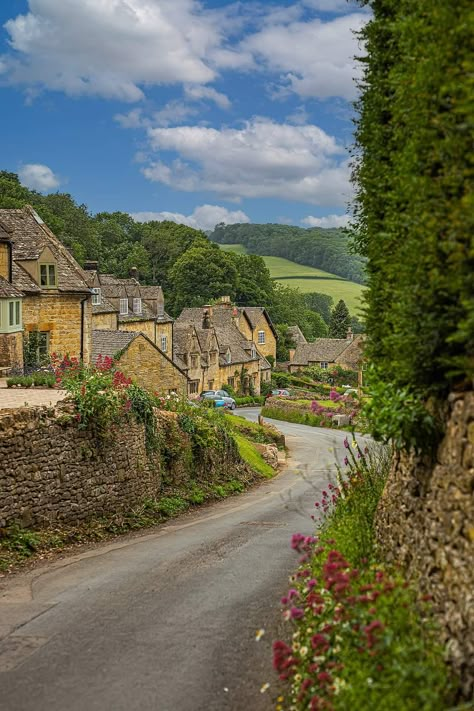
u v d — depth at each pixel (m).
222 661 7.37
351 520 9.40
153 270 120.81
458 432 5.63
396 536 7.29
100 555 12.91
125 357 36.28
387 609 5.52
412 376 6.29
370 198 8.42
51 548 13.21
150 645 7.90
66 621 8.84
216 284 105.44
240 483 24.23
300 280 187.75
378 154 8.12
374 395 7.81
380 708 4.60
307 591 7.58
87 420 15.25
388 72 7.97
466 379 5.82
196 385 69.19
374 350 8.14
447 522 5.55
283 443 36.81
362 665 5.23
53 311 33.38
